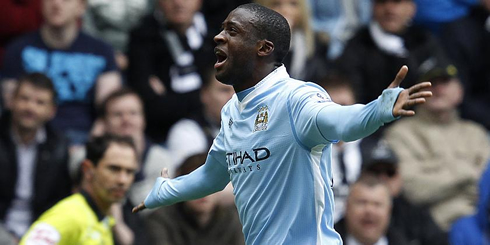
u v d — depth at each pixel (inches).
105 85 935.0
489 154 954.7
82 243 684.7
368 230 785.6
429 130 943.0
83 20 1011.9
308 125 396.2
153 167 840.9
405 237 824.9
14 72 924.6
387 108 355.9
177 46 959.0
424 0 1080.8
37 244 668.1
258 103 422.6
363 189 785.6
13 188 823.1
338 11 1074.7
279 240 421.7
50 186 830.5
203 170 465.4
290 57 944.9
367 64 987.9
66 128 914.1
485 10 1078.4
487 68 1069.8
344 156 867.4
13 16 971.3
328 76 887.1
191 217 770.8
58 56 928.3
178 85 952.3
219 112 883.4
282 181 418.6
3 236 715.4
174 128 893.2
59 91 921.5
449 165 929.5
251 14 420.8
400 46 1000.2
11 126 828.6
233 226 782.5
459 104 1048.2
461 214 920.3
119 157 699.4
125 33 1011.3
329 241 422.9
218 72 423.5
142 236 778.2
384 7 994.7
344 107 381.4
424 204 920.9
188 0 956.0
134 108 854.5
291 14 946.1
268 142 417.7
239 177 432.8
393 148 938.1
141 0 1008.2
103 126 864.9
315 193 414.3
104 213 708.0
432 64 1003.3
